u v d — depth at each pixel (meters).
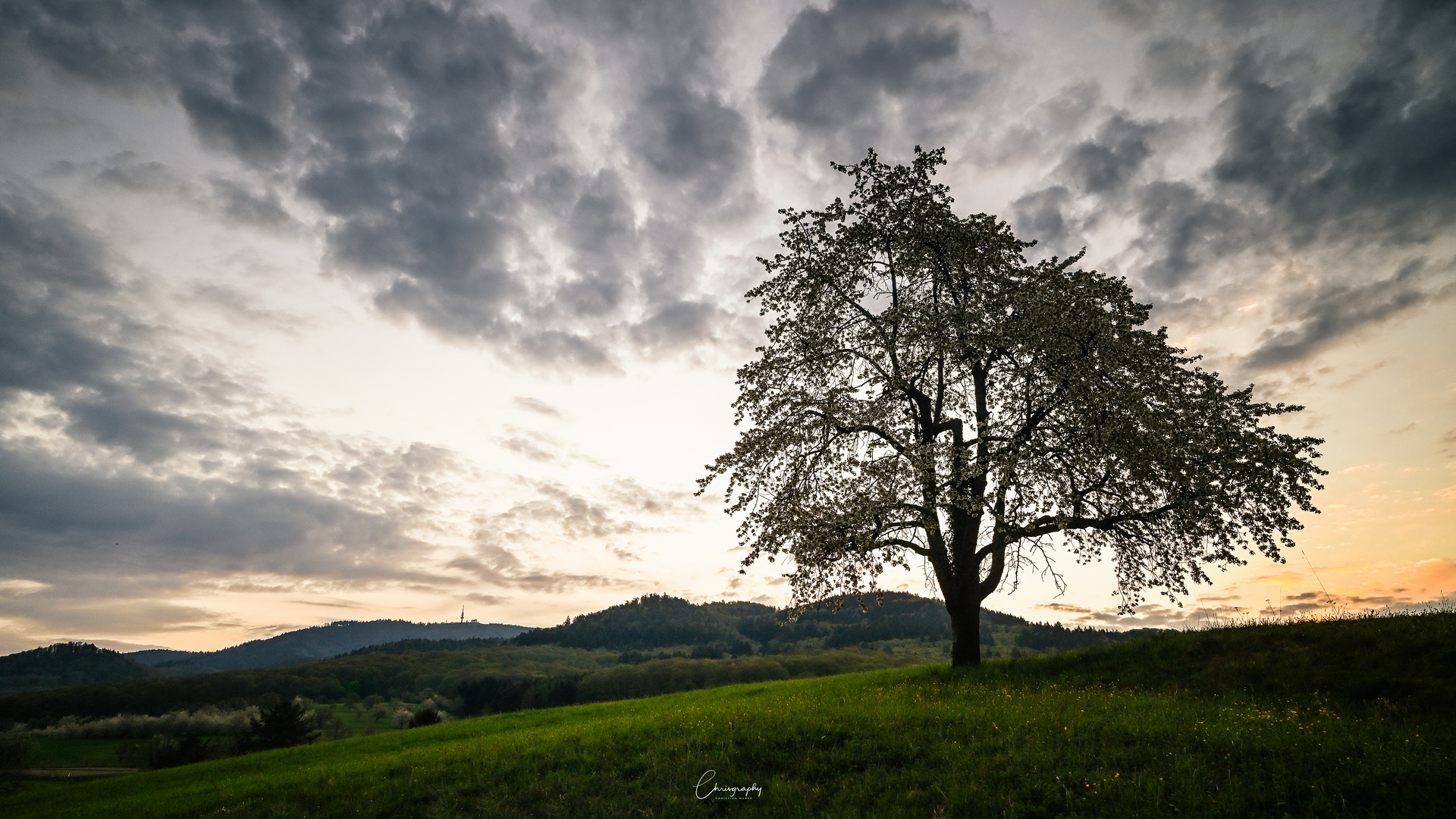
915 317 22.08
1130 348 20.52
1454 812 7.73
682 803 10.77
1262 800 8.41
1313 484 19.38
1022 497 19.86
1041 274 22.95
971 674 20.42
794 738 12.66
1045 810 8.81
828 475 22.44
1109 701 14.67
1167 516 20.31
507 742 16.89
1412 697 13.37
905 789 10.21
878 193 24.08
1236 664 16.88
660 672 139.75
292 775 17.47
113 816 15.48
